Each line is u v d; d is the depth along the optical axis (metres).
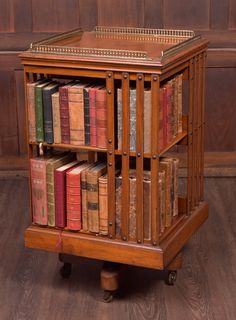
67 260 2.50
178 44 2.27
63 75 2.44
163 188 2.30
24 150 3.51
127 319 2.29
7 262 2.69
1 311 2.36
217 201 3.25
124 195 2.24
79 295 2.44
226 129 3.47
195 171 2.55
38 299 2.43
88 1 3.35
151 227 2.25
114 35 2.57
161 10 3.35
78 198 2.30
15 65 3.39
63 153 2.41
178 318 2.29
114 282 2.35
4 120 3.46
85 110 2.22
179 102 2.37
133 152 2.19
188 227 2.47
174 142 2.33
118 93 2.16
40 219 2.36
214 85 3.42
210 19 3.35
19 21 3.36
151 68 2.10
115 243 2.28
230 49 3.37
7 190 3.41
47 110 2.26
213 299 2.41
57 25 3.38
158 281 2.53
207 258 2.70
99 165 2.35
